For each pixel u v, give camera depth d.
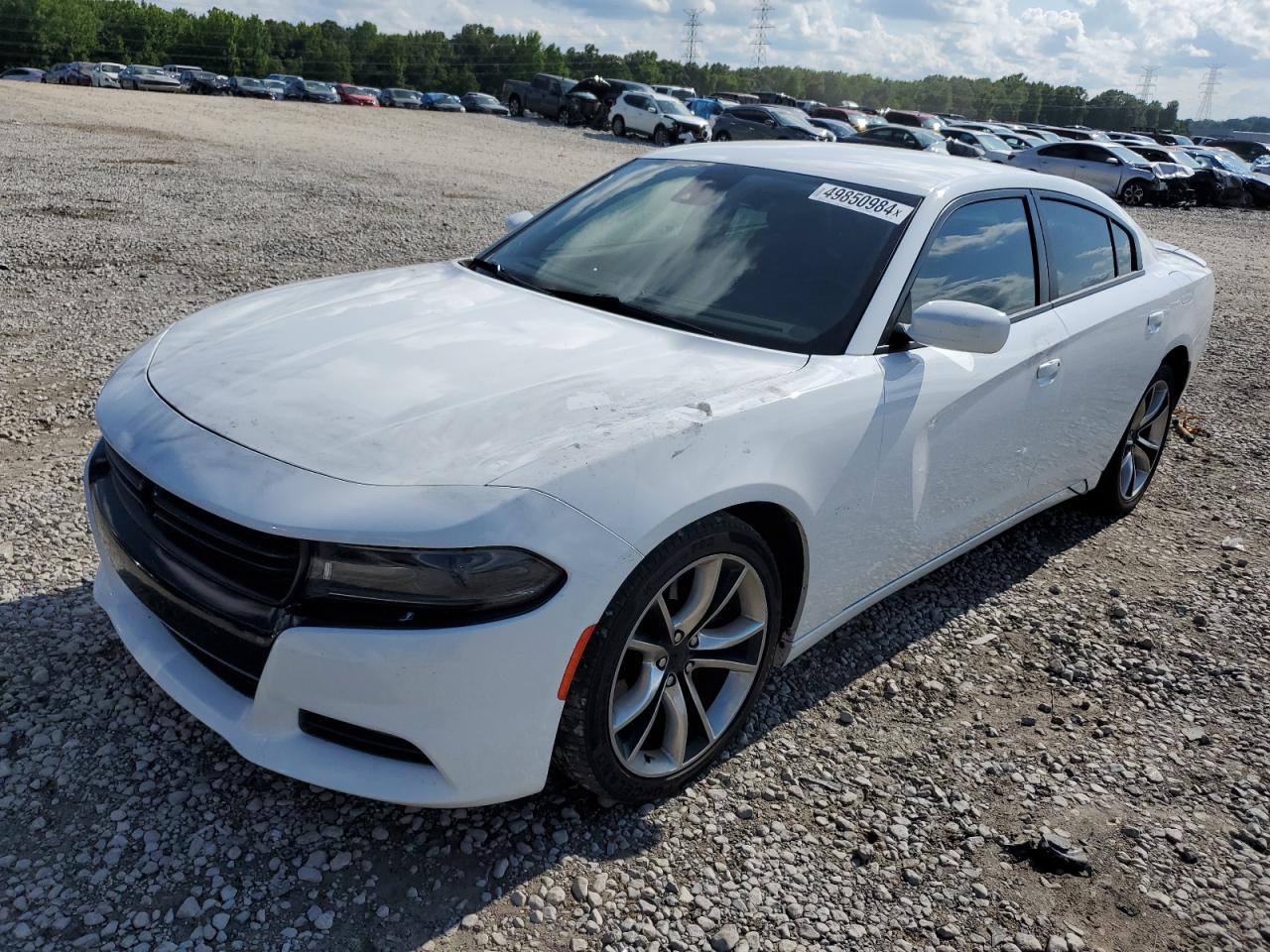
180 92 46.62
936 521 3.26
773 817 2.58
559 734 2.25
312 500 2.03
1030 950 2.25
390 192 13.73
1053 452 3.82
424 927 2.12
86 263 8.07
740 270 3.10
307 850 2.29
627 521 2.14
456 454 2.14
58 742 2.54
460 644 2.00
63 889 2.12
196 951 2.01
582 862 2.35
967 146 27.89
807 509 2.63
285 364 2.53
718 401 2.46
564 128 36.12
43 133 17.97
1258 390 7.33
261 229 10.11
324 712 2.07
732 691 2.68
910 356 2.98
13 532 3.56
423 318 2.86
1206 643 3.70
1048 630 3.70
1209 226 20.20
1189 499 5.16
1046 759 2.93
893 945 2.22
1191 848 2.61
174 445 2.24
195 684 2.29
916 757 2.89
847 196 3.30
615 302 3.05
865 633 3.56
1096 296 3.95
